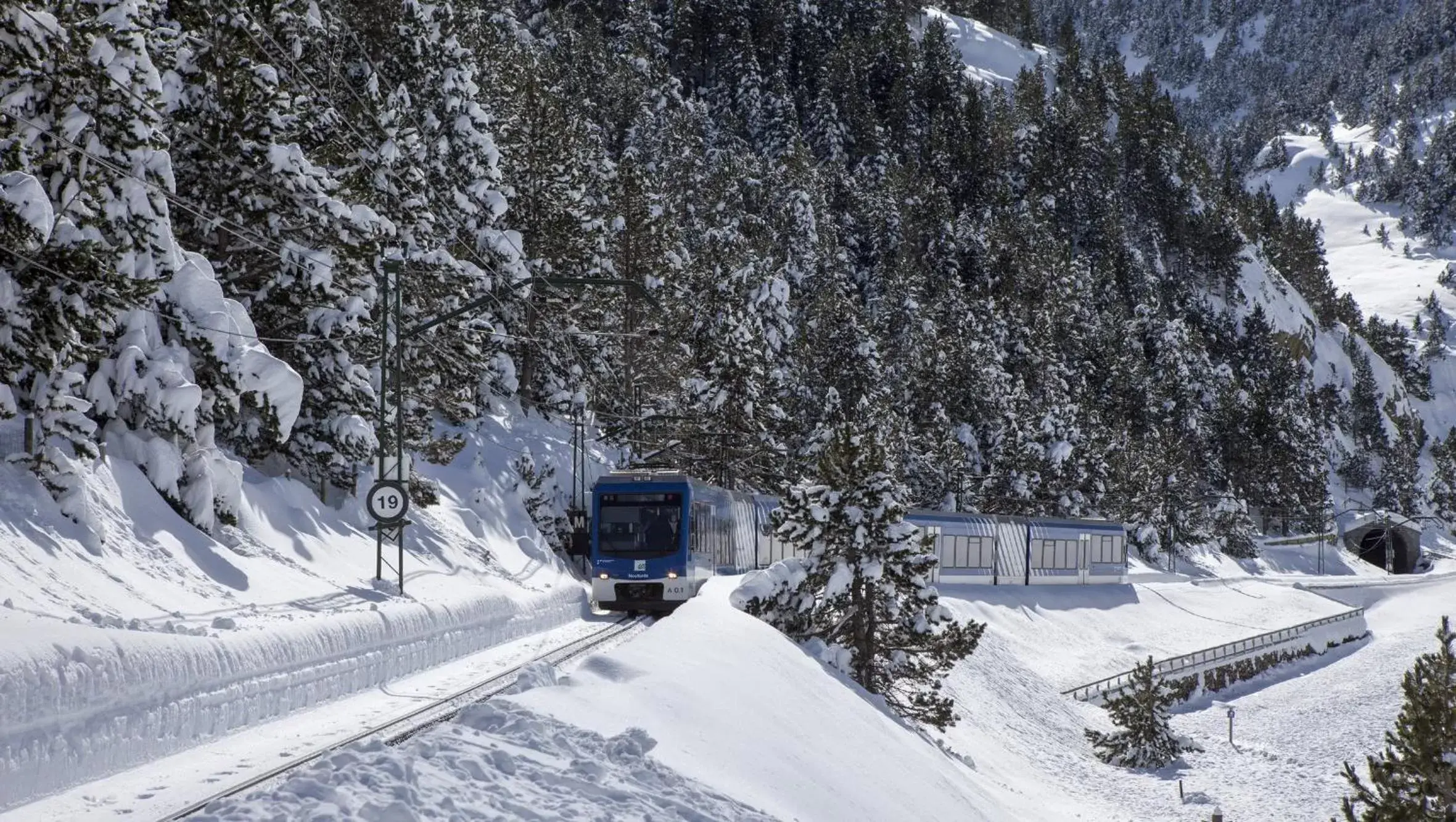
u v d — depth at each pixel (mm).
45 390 20672
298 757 13570
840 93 169500
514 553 40156
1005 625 59062
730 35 172375
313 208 29531
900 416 88312
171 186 23875
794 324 90688
